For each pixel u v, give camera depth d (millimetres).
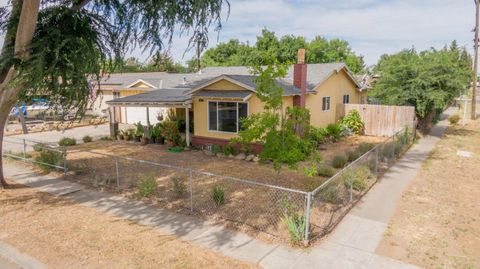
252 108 15234
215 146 15688
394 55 21938
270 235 7238
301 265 6094
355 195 9805
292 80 19609
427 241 7027
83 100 9633
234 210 8633
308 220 6863
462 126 25141
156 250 6555
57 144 18359
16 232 7352
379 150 13578
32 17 7973
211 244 6867
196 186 10734
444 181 11312
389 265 6102
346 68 22672
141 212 8609
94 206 9039
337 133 19531
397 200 9461
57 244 6793
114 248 6621
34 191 10312
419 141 19109
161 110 24781
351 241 7016
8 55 8633
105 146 18047
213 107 16375
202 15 8586
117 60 10023
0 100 9508
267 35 44562
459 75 19484
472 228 7660
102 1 9453
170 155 15734
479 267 6051
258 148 14852
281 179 11555
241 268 5961
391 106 20531
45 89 8914
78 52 8531
